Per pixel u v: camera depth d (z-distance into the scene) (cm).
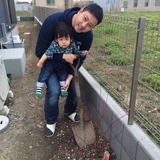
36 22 1347
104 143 244
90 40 230
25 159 226
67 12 204
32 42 812
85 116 299
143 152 166
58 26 194
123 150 204
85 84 317
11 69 434
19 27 1213
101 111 257
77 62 240
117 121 211
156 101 276
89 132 250
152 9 2759
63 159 225
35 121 293
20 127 278
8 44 550
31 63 544
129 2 2662
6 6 682
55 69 234
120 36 225
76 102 272
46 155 231
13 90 384
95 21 184
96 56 397
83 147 239
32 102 344
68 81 240
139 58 174
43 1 2067
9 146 244
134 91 183
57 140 254
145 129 222
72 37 203
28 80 432
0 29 559
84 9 190
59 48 207
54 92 228
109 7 2584
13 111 315
